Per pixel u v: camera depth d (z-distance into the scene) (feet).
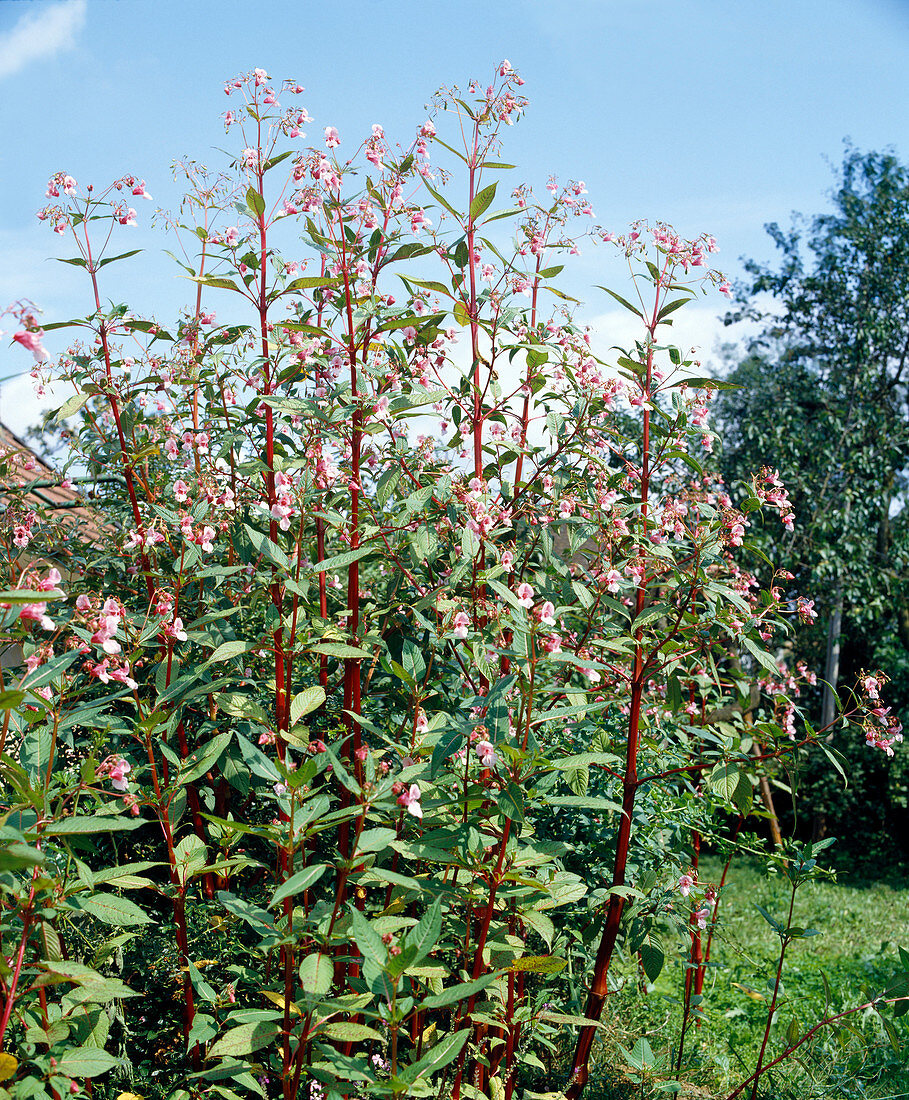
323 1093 7.65
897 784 34.01
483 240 10.21
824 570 33.76
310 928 7.38
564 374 11.44
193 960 9.76
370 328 10.18
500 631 9.13
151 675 11.10
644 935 11.50
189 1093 8.41
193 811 10.91
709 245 10.02
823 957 21.49
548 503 10.94
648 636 11.12
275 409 10.04
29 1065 6.62
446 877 8.64
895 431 38.24
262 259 9.84
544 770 8.30
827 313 40.11
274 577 9.30
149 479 11.76
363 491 10.52
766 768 13.19
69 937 9.26
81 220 10.18
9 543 11.71
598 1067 11.92
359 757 8.04
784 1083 13.03
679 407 10.50
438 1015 9.73
